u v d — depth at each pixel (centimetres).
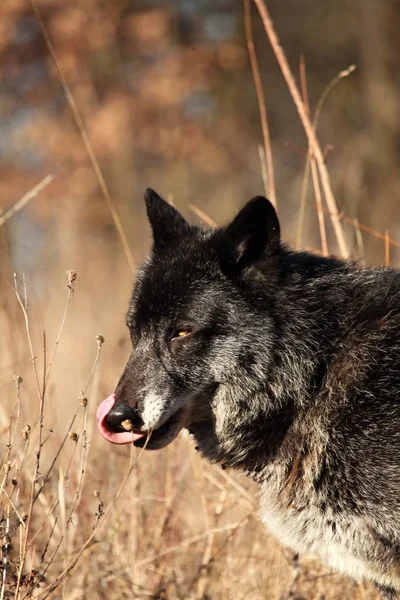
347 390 854
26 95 3309
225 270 874
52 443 1116
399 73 3694
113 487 1044
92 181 3269
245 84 3862
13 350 1167
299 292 880
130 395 852
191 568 1007
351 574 870
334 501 849
